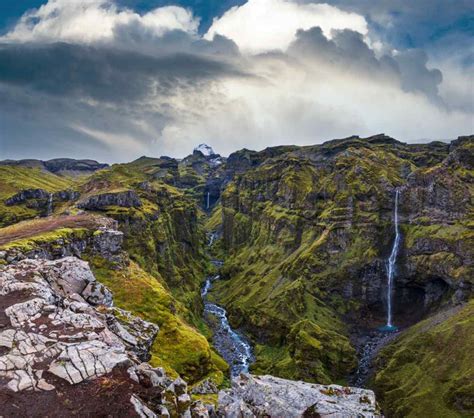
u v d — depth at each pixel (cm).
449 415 13788
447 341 16700
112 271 14588
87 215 19300
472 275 19800
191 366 11969
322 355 18250
